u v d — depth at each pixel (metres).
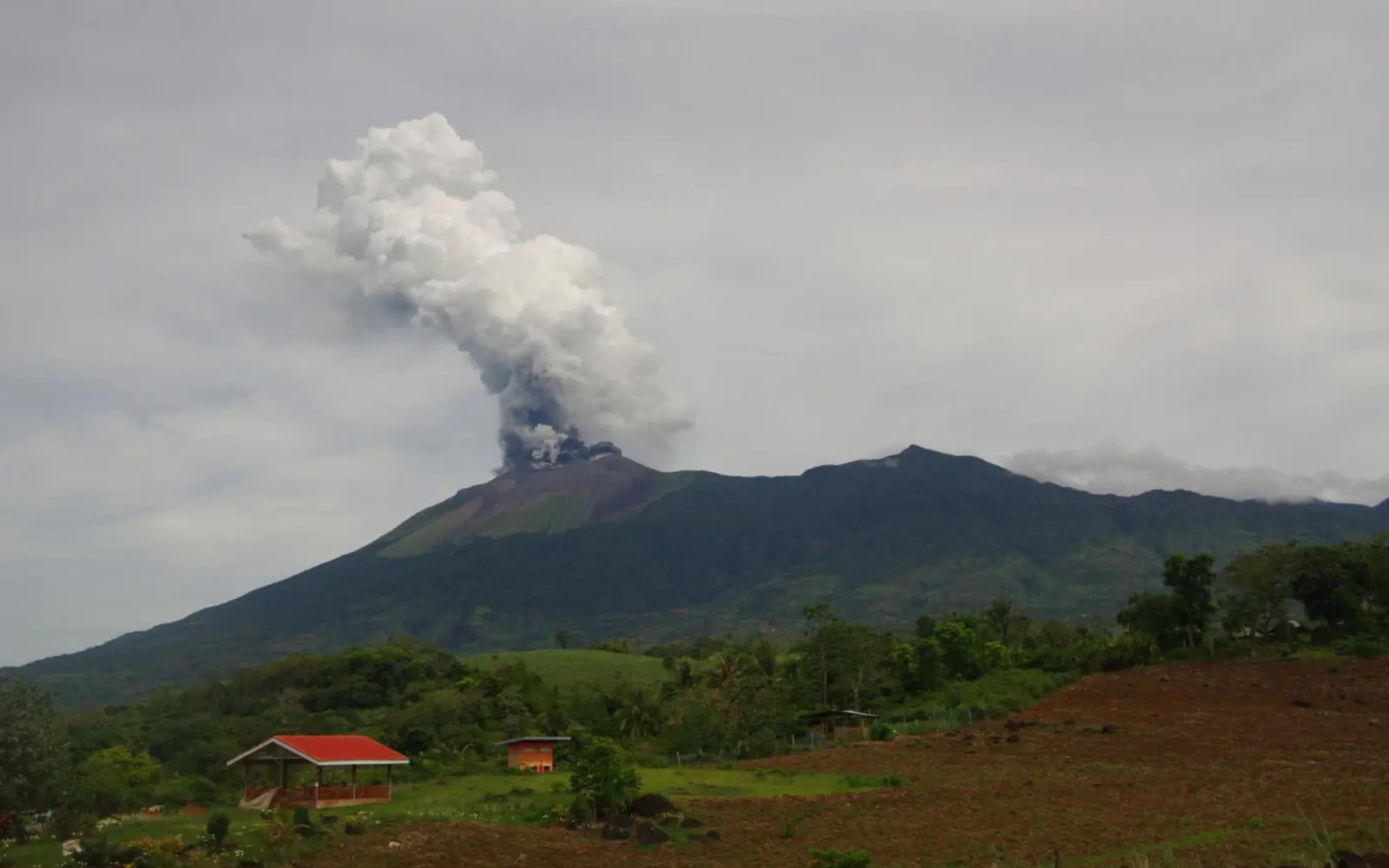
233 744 88.69
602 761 50.72
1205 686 85.19
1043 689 90.38
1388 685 79.19
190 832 52.50
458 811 54.41
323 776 68.94
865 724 84.81
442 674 127.06
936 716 85.19
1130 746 67.69
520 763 78.56
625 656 162.25
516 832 47.78
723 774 66.19
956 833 45.75
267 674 124.00
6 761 50.19
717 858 42.88
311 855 44.44
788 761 71.75
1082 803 51.34
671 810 50.22
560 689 130.62
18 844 50.50
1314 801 48.25
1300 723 70.88
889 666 99.94
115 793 63.59
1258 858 36.53
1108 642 102.56
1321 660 88.88
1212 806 48.50
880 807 52.84
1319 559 99.19
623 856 43.56
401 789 68.62
